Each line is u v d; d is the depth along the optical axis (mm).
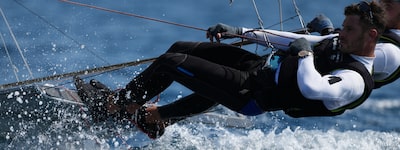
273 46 12023
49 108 12477
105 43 25875
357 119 18250
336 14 31844
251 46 24062
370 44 10961
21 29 27156
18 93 12422
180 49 11852
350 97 10836
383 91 20938
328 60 11117
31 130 12734
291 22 30625
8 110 12609
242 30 12031
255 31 12008
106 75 20453
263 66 11297
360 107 19281
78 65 22594
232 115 15141
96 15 30094
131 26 28750
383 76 11508
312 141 13609
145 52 25328
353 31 10867
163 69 11516
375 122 18016
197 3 33250
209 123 14523
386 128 17484
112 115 12242
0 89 12578
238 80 11297
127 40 26562
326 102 10836
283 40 11914
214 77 11266
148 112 12367
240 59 11727
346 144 13578
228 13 31547
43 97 12344
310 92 10547
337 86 10641
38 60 22719
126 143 13023
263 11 32062
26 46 24422
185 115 12242
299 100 10898
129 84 11883
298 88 10812
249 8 32438
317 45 11414
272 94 10969
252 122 15477
